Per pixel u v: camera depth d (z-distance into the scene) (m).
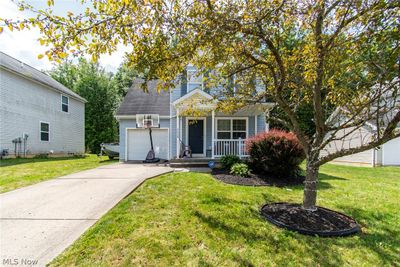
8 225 3.49
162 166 10.34
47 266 2.54
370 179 8.07
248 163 8.62
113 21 2.70
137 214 3.97
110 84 25.09
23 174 7.47
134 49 3.06
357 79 3.78
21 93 13.28
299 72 4.05
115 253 2.81
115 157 15.26
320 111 4.00
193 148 12.70
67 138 17.86
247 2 3.08
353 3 2.79
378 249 3.12
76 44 2.70
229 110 5.33
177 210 4.22
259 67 4.33
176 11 2.82
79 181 6.33
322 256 2.93
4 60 13.16
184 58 3.29
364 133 13.52
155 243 3.05
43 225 3.50
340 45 3.13
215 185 6.38
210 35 2.88
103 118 23.61
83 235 3.19
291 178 7.68
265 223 3.81
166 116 13.33
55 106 16.41
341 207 4.73
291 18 3.59
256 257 2.85
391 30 2.62
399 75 2.79
